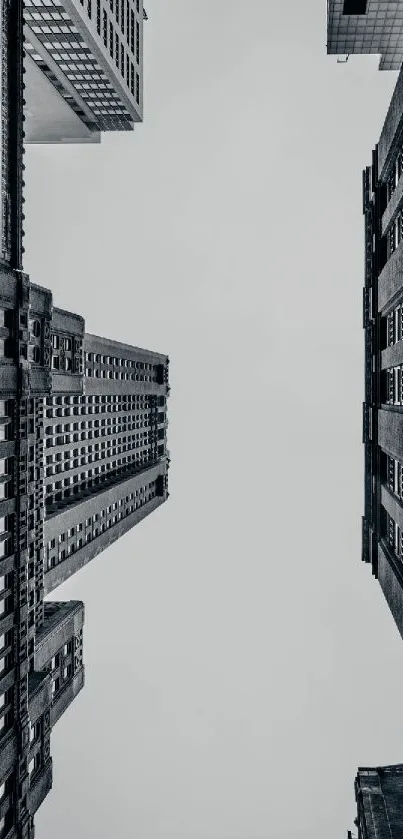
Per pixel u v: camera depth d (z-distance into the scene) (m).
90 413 103.88
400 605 60.72
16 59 42.41
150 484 144.25
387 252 73.62
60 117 120.19
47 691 49.41
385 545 71.19
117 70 103.19
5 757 40.12
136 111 120.44
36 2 79.25
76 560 91.06
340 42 79.75
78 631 69.06
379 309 73.50
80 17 82.75
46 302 55.38
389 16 71.88
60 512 83.94
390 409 67.06
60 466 91.12
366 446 81.25
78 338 80.56
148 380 149.75
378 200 75.19
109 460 116.69
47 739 51.09
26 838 43.84
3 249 41.34
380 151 72.62
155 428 155.12
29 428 47.41
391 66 87.06
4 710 40.66
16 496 42.12
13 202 42.62
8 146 41.88
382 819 52.53
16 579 42.19
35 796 47.81
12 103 42.28
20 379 42.38
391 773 59.06
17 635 42.22
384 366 71.25
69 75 101.62
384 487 72.25
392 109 64.12
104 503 103.00
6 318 41.75
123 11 106.75
